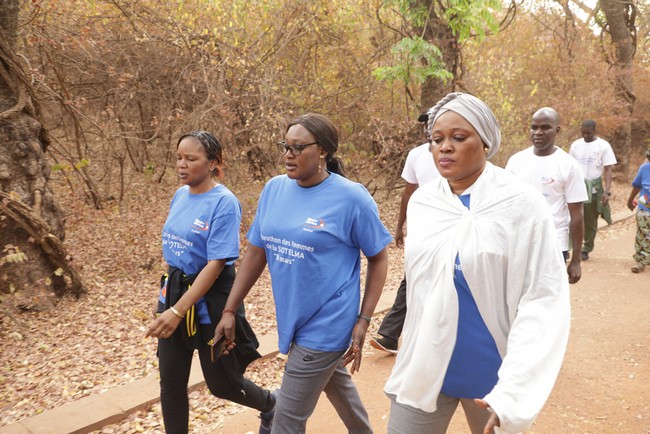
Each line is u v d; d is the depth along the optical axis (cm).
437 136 192
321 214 240
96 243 742
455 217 192
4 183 525
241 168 802
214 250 261
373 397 379
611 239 915
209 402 371
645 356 450
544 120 396
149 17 812
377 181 1075
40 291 527
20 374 409
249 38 855
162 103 873
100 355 441
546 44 1450
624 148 1521
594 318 544
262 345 451
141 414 354
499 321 187
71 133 905
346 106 900
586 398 380
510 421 163
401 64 844
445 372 194
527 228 181
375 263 255
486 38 1147
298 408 246
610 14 1453
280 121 730
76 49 745
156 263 685
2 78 536
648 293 624
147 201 898
